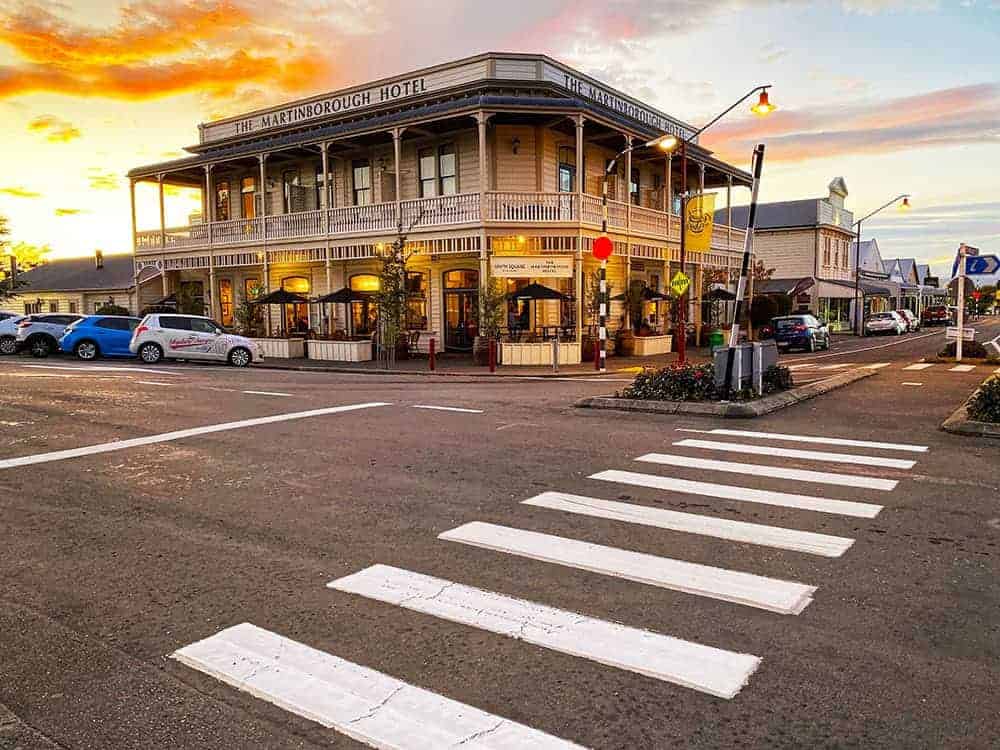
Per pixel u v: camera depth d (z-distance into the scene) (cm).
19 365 2306
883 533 548
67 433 1022
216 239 3116
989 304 11019
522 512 614
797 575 466
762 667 351
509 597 439
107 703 332
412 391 1549
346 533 569
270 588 462
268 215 3075
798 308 4784
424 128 2577
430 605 430
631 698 326
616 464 794
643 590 446
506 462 809
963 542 526
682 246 2264
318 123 2953
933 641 376
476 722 308
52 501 676
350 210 2702
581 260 2430
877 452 846
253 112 3219
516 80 2539
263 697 333
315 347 2655
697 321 3191
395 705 323
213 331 2467
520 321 2644
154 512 636
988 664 352
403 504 646
